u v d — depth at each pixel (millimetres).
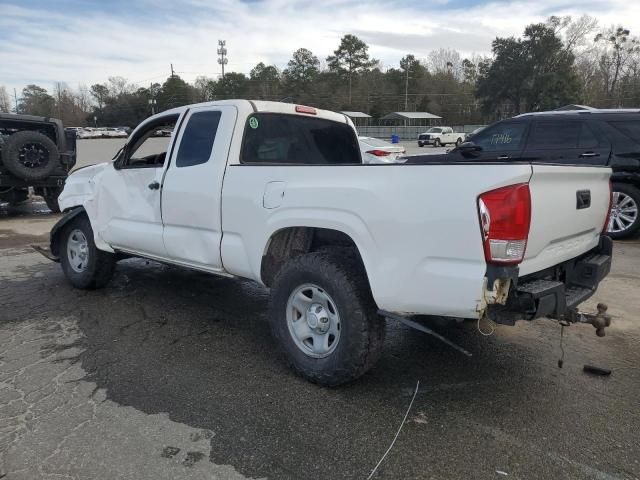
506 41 70500
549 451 2875
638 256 7316
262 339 4441
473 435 3021
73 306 5277
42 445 2912
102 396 3455
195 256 4414
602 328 3543
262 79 97938
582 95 70188
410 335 4566
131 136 5168
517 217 2799
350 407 3320
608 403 3395
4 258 7504
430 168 2996
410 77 98688
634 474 2693
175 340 4410
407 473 2693
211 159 4230
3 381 3670
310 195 3498
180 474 2674
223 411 3270
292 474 2686
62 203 5875
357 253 3531
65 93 109938
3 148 10930
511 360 4043
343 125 5215
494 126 8602
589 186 3625
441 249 2955
